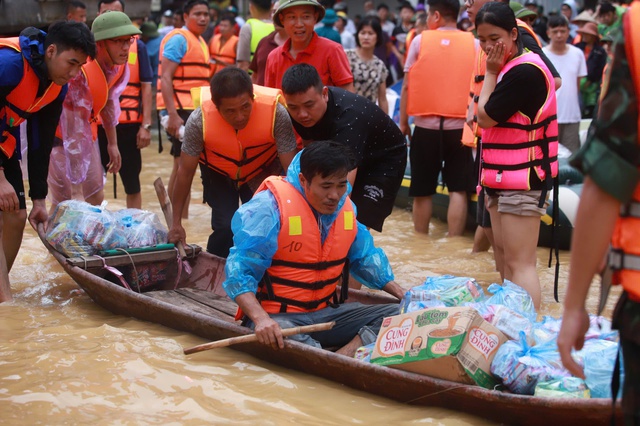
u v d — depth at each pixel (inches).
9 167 226.2
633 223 93.7
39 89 209.0
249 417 147.3
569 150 359.6
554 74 217.0
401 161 218.8
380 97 341.4
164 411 149.8
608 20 412.8
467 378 143.3
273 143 215.3
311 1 249.3
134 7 435.5
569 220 278.2
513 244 196.9
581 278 92.7
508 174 193.5
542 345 150.2
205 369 169.6
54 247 223.0
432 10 298.5
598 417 127.0
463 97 289.3
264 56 300.2
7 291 225.0
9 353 179.9
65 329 194.7
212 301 215.0
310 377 165.2
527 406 134.0
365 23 329.1
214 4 688.4
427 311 150.8
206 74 330.3
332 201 164.6
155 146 530.3
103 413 148.9
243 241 167.0
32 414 148.3
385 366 152.4
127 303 201.9
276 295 173.8
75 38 203.8
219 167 219.1
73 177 268.8
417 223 310.3
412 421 143.7
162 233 234.4
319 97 197.6
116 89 279.7
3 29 315.6
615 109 89.3
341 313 178.1
